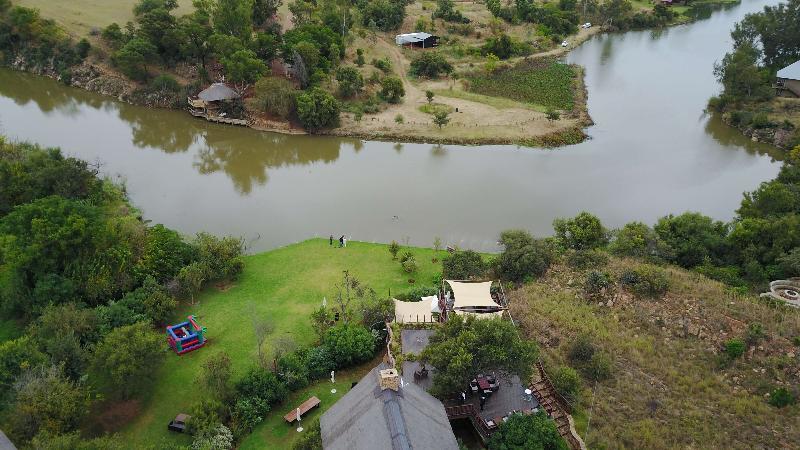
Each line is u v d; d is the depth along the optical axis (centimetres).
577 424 5362
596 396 5684
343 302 7262
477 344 5209
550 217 9888
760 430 5253
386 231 9331
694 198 10662
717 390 5725
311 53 14288
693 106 15225
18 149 9488
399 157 12094
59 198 7250
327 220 9631
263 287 7650
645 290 7062
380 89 15100
